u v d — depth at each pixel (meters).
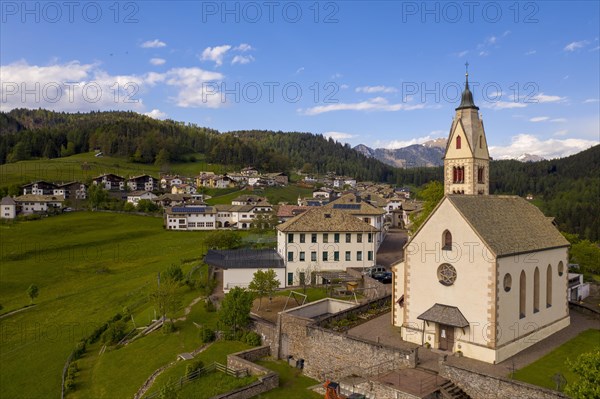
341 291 68.69
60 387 52.88
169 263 107.12
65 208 178.50
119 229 153.25
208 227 164.12
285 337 51.34
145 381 48.91
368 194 188.62
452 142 62.44
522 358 42.09
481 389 35.69
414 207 165.75
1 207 162.12
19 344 69.38
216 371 47.88
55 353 63.94
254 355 51.41
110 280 100.06
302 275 79.56
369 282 68.88
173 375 47.84
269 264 77.94
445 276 44.34
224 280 75.00
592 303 63.34
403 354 40.66
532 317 46.12
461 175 62.06
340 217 83.88
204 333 56.09
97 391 49.81
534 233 48.97
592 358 29.20
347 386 39.78
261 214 155.50
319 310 61.03
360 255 82.25
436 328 44.62
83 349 63.62
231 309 55.44
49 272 107.62
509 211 49.84
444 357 39.16
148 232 152.88
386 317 54.97
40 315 81.81
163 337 59.22
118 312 77.69
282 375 47.50
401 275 51.28
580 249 78.44
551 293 49.53
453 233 43.44
